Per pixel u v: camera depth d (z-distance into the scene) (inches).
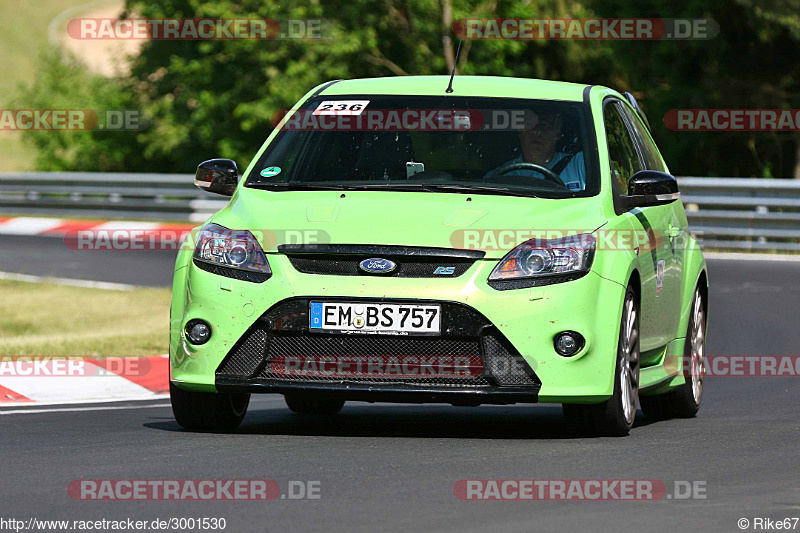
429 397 840.3
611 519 622.2
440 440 876.6
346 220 872.9
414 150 968.9
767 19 3282.5
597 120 987.9
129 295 2134.6
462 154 961.5
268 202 917.8
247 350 863.7
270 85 3890.3
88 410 1093.8
